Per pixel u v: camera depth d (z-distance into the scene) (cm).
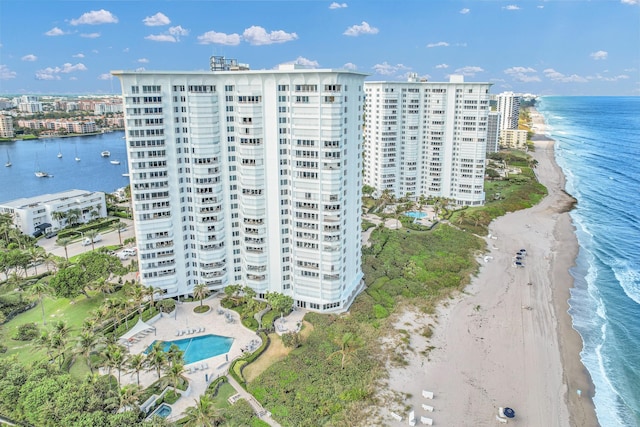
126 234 18188
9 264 13162
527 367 9900
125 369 9406
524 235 18425
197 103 11044
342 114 10469
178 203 11694
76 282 11831
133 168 11094
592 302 12988
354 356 9831
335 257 11194
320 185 10788
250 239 11731
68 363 9556
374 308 11919
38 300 12456
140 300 11025
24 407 7731
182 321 11331
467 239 17350
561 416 8506
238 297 12131
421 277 13900
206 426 7338
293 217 11319
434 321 11619
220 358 9862
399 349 10300
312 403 8450
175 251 11944
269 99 10725
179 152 11456
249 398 8594
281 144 11019
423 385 9162
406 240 16862
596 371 9912
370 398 8669
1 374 8456
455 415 8369
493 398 8881
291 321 11231
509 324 11631
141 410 8056
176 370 8219
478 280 14112
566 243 17625
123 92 10625
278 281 11962
